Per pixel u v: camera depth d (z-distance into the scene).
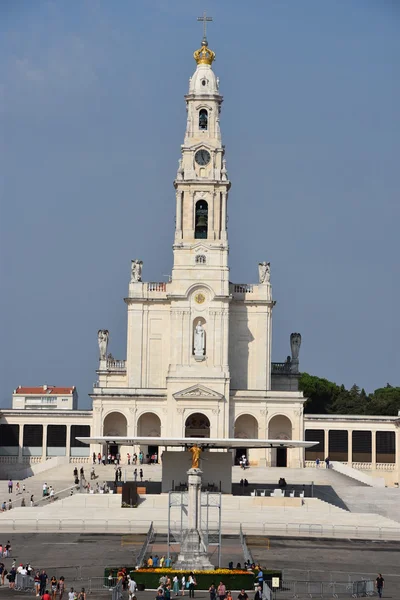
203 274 166.88
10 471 168.25
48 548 103.00
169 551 95.44
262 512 123.31
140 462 161.62
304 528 118.38
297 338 178.75
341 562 97.50
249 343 170.38
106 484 137.50
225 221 168.88
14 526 118.31
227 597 77.88
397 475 171.38
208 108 170.62
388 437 174.00
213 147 169.62
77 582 85.50
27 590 82.94
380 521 121.94
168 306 170.12
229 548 103.69
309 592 83.00
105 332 175.62
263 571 85.62
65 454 174.62
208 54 172.75
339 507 129.25
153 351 170.00
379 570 93.81
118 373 174.12
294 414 165.88
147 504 126.50
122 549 102.19
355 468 173.38
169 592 76.38
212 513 122.81
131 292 170.38
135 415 165.50
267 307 170.62
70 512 122.50
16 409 175.00
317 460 166.50
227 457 133.50
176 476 132.88
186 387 164.25
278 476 150.00
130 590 80.56
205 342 166.25
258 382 169.62
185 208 168.75
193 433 166.88
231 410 165.50
